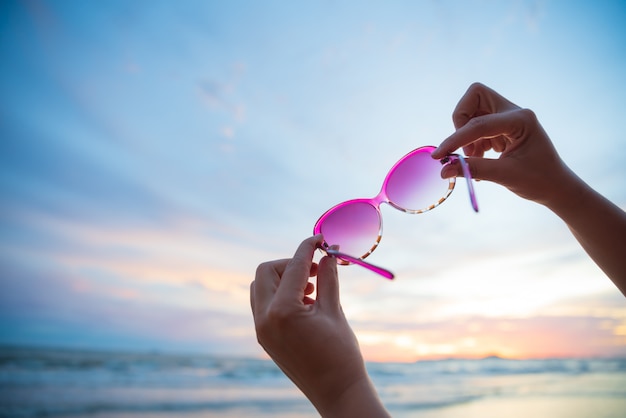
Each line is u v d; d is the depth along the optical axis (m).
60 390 16.33
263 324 0.83
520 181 1.14
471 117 1.38
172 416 12.07
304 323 0.79
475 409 10.70
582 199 1.11
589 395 12.48
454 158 1.18
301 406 13.70
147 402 14.24
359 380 0.77
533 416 8.98
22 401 14.19
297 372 0.82
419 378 23.05
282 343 0.81
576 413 9.12
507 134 1.17
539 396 12.66
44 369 20.25
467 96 1.36
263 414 12.41
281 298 0.81
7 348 27.62
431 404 12.70
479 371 27.11
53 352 27.31
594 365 28.78
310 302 0.98
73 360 22.91
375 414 0.73
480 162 1.17
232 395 15.90
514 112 1.15
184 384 18.64
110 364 22.45
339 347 0.78
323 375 0.78
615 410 9.38
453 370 27.39
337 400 0.77
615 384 16.03
